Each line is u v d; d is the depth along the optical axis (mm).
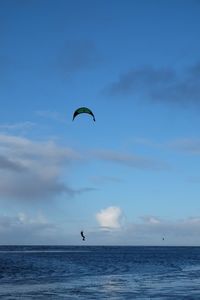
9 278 45594
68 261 89188
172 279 47312
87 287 38375
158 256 135500
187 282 43781
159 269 64938
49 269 60844
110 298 31875
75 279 45844
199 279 47312
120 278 47969
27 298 31141
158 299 31531
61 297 31969
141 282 43594
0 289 36062
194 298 32062
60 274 52250
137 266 73250
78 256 125062
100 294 33906
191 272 58438
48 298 31344
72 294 33625
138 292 35344
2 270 56250
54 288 37188
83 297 32188
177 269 65188
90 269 63219
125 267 69938
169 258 116188
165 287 39094
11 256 116625
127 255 145625
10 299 30562
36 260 90938
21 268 61312
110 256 130125
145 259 107562
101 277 48969
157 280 45969
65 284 40531
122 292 35281
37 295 32719
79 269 62656
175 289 37594
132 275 52438
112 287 38719
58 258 105750
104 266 72062
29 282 41844
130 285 40625
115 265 75938
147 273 56094
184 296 33125
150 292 35406
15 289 36125
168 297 32562
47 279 45281
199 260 102000
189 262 90250
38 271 56219
